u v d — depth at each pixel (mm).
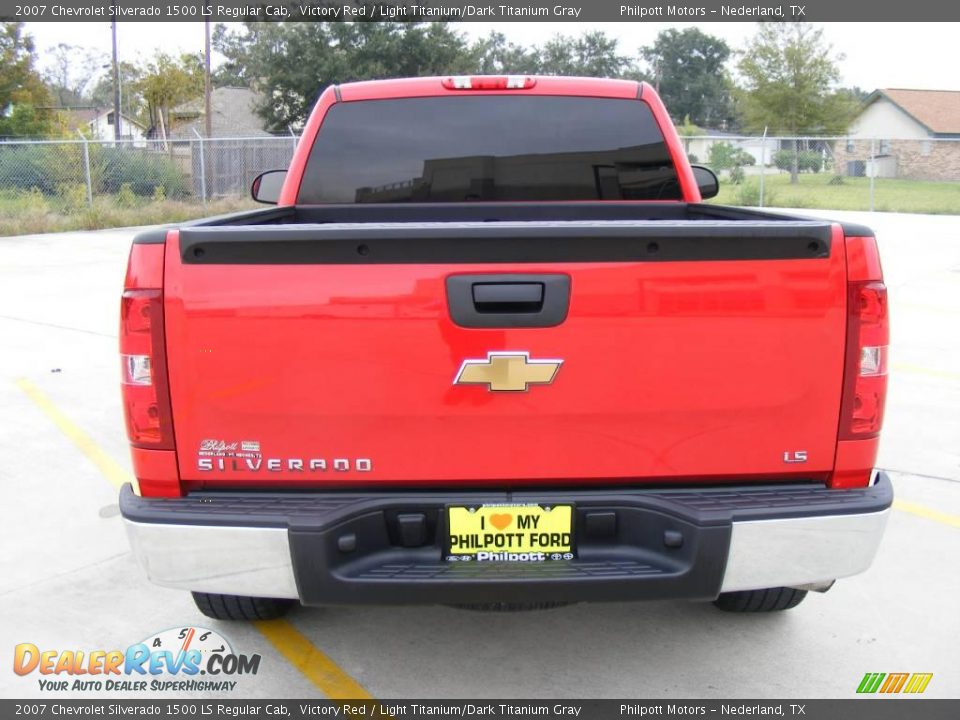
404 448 2621
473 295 2539
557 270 2537
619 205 4449
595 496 2643
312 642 3527
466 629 3615
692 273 2561
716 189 5094
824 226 2570
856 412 2664
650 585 2574
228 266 2543
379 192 4422
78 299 11602
